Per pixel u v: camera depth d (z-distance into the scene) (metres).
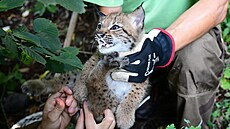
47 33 0.60
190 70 0.88
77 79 0.89
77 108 0.87
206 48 0.89
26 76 1.30
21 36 0.56
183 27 0.83
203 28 0.84
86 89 0.86
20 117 1.20
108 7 0.83
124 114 0.86
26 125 1.01
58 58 0.60
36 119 1.02
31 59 0.61
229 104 1.08
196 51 0.88
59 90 0.88
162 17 0.90
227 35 1.20
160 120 1.08
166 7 0.90
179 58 0.88
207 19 0.84
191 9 0.85
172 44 0.82
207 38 0.89
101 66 0.83
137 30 0.80
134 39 0.79
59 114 0.84
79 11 0.53
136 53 0.79
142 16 0.80
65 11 1.46
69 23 1.41
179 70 0.89
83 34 1.37
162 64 0.84
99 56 0.87
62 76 0.95
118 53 0.80
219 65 0.92
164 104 1.08
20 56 0.59
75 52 0.66
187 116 0.93
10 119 1.20
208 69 0.90
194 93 0.90
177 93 0.93
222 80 1.11
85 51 1.32
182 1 0.90
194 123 0.94
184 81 0.90
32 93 0.98
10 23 1.44
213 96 0.95
